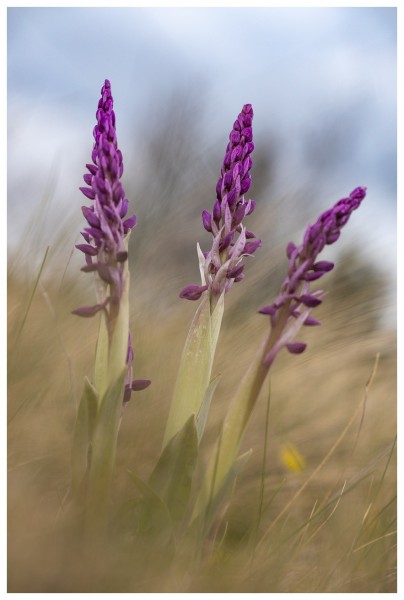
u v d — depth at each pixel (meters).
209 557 0.70
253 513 0.79
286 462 0.84
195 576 0.68
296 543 0.73
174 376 0.87
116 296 0.66
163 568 0.67
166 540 0.67
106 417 0.67
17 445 0.74
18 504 0.68
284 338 0.66
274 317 0.66
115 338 0.66
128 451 0.77
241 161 0.69
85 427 0.68
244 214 0.69
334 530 0.78
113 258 0.66
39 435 0.75
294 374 0.95
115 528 0.69
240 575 0.69
